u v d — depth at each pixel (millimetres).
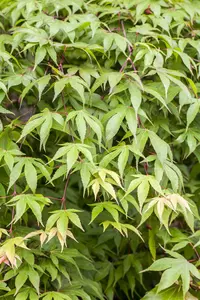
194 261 1321
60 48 1294
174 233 1294
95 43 1331
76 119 1127
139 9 1389
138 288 1679
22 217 1290
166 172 1160
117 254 1516
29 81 1261
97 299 1491
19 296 1082
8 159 1114
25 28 1276
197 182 1804
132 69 1348
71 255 1205
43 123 1134
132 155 1243
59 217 1078
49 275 1209
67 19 1381
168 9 1477
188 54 1460
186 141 1316
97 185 1075
